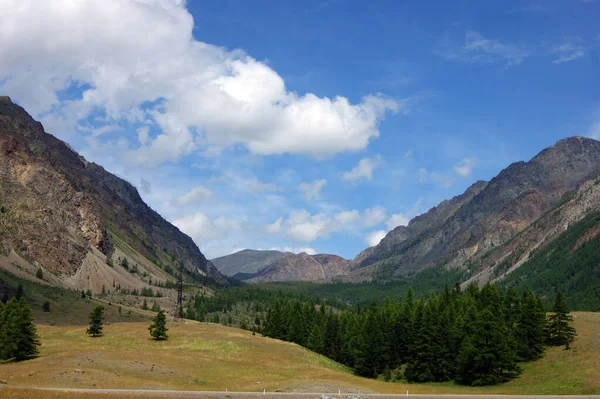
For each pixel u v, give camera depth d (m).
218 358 124.00
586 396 89.44
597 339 125.12
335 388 96.06
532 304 128.88
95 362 105.31
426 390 106.12
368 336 144.12
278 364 123.81
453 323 134.88
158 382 94.81
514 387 110.44
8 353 113.06
